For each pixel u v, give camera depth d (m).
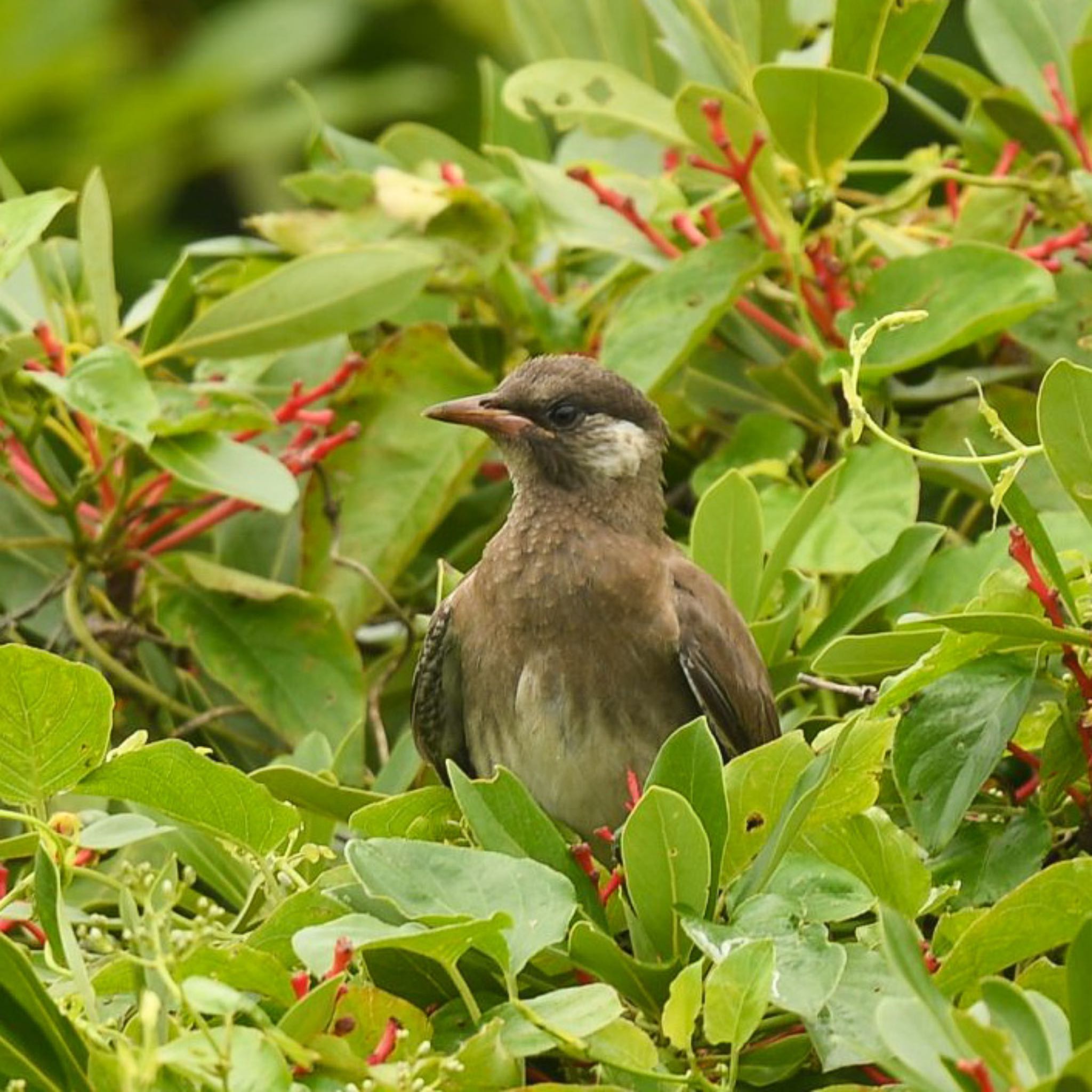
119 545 11.51
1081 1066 6.16
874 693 9.18
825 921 7.50
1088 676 8.56
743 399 11.89
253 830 8.27
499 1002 7.80
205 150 16.19
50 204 10.46
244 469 10.72
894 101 15.83
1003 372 11.30
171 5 17.47
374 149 12.84
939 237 12.05
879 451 10.72
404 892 7.45
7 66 16.05
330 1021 7.18
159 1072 6.79
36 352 11.12
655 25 13.17
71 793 8.81
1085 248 11.61
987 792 9.46
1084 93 11.97
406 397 11.73
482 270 12.06
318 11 16.31
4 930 8.36
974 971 7.45
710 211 12.12
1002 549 10.16
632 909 8.00
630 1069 7.10
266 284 11.15
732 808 8.12
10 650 7.82
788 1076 7.66
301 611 11.17
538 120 13.62
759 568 10.62
